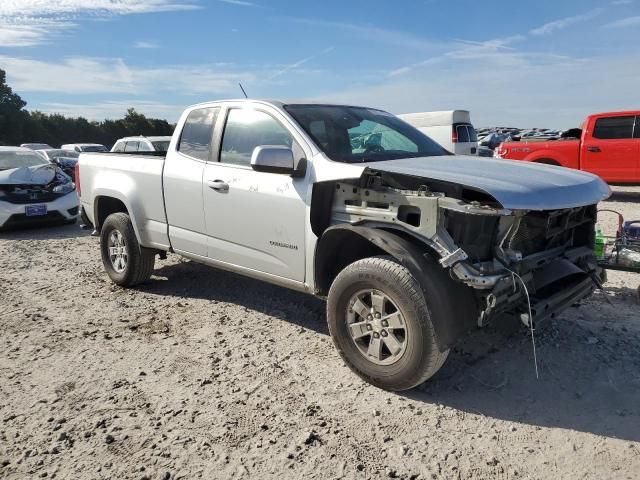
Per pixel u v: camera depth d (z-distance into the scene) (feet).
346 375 12.01
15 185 31.42
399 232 11.30
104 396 11.20
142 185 17.28
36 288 19.24
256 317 15.79
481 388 11.35
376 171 11.34
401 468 8.80
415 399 10.94
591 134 40.65
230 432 9.84
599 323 14.56
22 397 11.20
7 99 188.34
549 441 9.49
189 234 15.94
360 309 11.37
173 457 9.13
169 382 11.80
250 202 13.76
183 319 15.72
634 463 8.84
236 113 14.89
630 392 11.05
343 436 9.68
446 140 43.21
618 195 44.29
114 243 18.99
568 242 12.62
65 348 13.70
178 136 16.47
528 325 10.46
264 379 11.87
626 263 15.35
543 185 10.71
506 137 105.09
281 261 13.41
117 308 16.80
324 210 12.39
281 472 8.73
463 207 9.80
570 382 11.51
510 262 10.44
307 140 12.94
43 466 8.92
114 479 8.57
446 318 10.11
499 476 8.59
